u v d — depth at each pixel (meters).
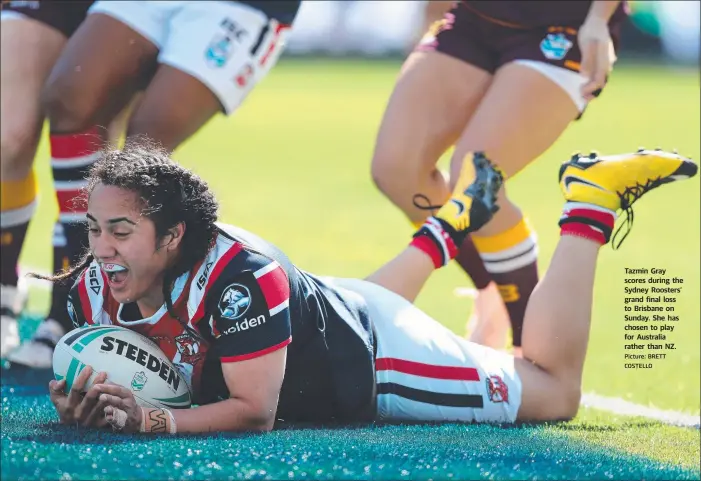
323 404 12.18
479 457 10.76
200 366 11.34
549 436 12.27
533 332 13.40
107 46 15.82
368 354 12.16
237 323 10.82
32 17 16.55
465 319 20.52
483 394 12.92
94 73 15.64
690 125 59.00
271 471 9.67
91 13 16.20
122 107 17.02
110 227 10.45
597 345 19.20
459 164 15.53
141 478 9.31
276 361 11.07
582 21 15.91
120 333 11.16
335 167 47.56
